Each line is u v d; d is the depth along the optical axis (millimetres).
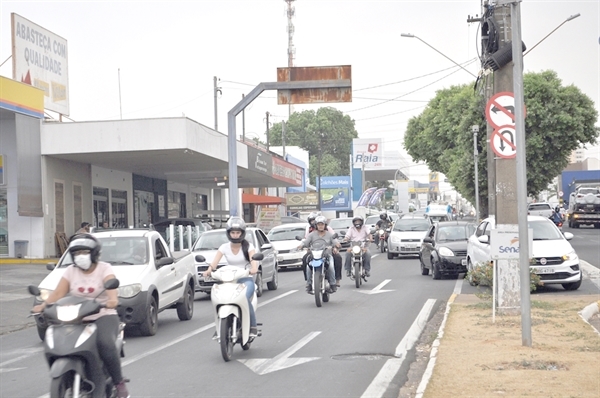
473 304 15492
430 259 22859
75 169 33250
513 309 13891
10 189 29875
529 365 9172
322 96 24109
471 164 42781
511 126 12234
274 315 15273
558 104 39000
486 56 15359
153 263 13602
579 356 9742
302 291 20453
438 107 53375
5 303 18641
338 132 109062
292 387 8773
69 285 7090
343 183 87812
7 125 29750
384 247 37938
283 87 24047
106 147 29672
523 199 10539
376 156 87562
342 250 36719
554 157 39938
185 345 11984
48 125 29906
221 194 57375
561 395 7680
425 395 7840
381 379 9117
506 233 12500
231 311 10281
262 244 20656
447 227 23938
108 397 7047
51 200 30750
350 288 20359
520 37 10578
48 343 6434
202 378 9391
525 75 39750
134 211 40625
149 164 35750
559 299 16203
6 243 30094
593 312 14469
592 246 36094
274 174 46438
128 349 11703
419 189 116688
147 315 12828
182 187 49406
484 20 15805
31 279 23969
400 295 18484
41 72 32031
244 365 10156
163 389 8820
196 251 19953
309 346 11516
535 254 18219
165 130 29547
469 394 7840
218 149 34000
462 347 10664
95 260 7016
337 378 9211
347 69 23984
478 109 40562
